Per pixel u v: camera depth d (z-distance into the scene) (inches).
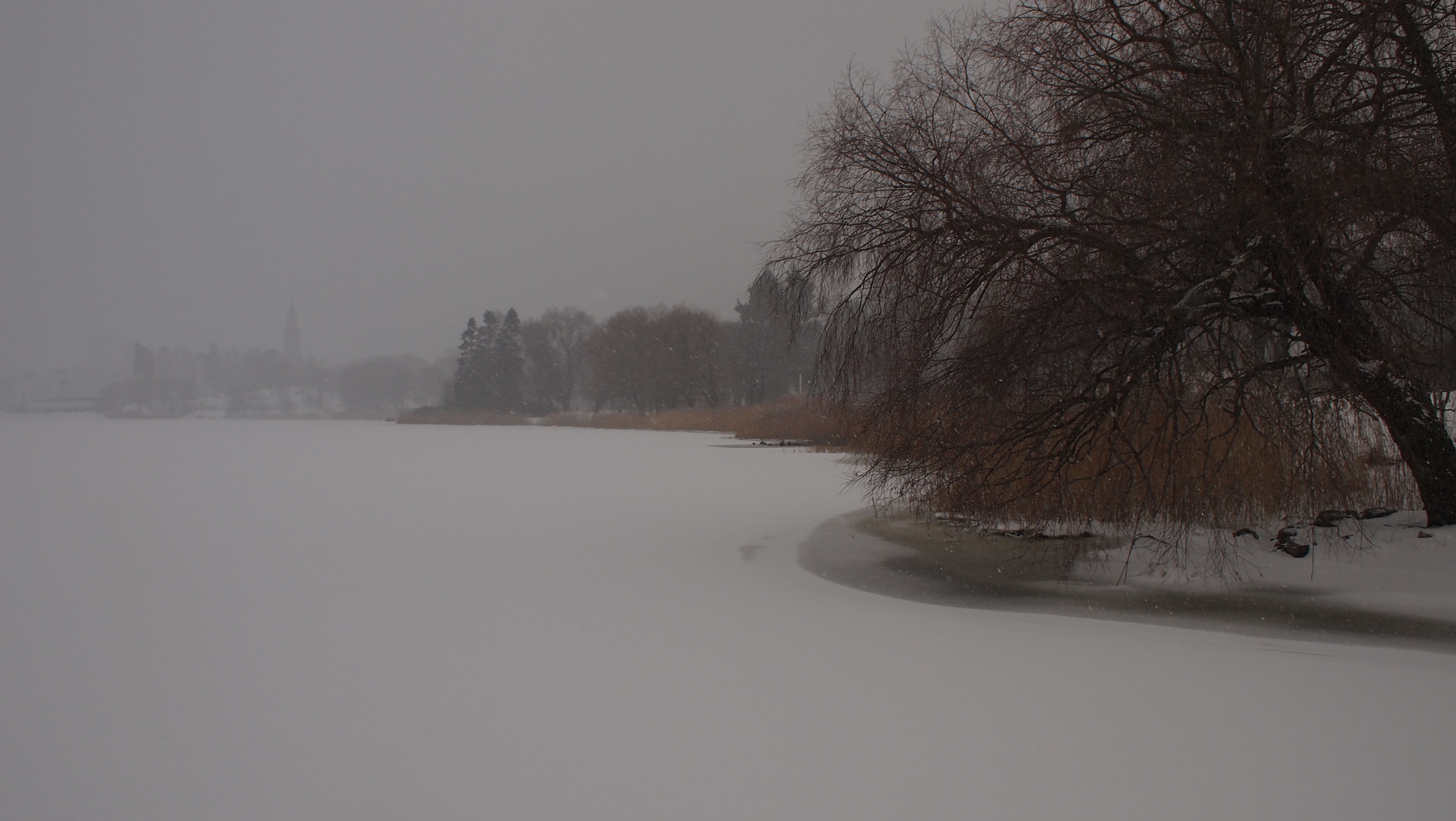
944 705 232.4
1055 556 468.1
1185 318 334.3
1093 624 333.7
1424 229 332.2
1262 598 372.5
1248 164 317.4
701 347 2886.3
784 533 557.9
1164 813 170.2
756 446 1470.2
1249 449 451.8
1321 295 349.1
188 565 443.5
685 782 184.2
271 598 366.0
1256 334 369.4
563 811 171.3
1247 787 181.9
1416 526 425.4
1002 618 342.3
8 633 307.1
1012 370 375.9
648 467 1039.0
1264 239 335.6
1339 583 387.9
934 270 404.5
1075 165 389.1
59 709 230.5
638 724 218.7
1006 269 387.2
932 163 403.9
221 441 1742.1
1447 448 403.5
